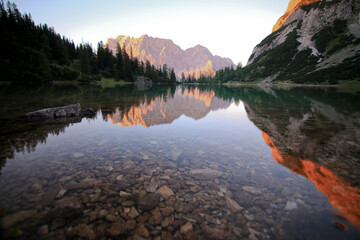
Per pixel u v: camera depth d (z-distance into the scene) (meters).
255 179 4.60
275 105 19.56
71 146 6.74
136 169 5.05
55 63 86.69
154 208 3.51
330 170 5.00
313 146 6.88
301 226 3.04
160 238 2.88
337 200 3.67
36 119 10.84
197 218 3.30
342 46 122.38
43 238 2.75
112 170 4.94
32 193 3.76
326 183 4.34
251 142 7.56
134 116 13.07
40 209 3.31
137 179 4.52
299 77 115.12
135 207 3.52
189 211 3.46
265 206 3.59
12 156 5.64
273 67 158.75
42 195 3.71
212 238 2.89
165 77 175.25
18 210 3.25
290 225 3.08
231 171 5.05
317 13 172.25
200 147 6.96
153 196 3.87
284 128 9.70
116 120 11.61
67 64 97.12
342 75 87.75
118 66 122.00
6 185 4.00
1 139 7.27
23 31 83.81
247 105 20.08
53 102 18.48
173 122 11.42
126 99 24.81
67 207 3.41
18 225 2.94
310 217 3.23
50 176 4.49
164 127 10.11
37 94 26.16
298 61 140.00
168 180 4.52
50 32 106.25
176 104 21.28
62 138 7.70
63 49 97.19
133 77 123.88
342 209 3.39
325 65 113.88
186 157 5.99
